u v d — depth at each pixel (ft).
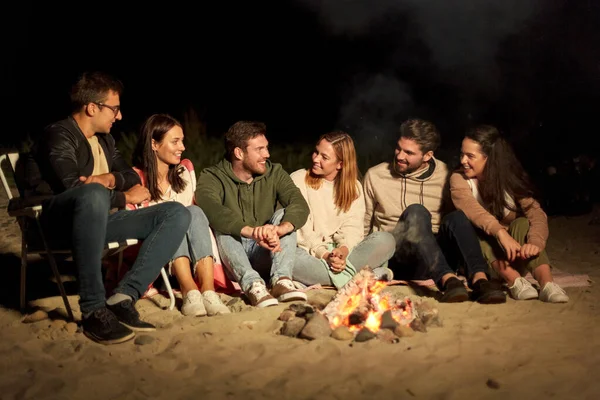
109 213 14.55
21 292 14.52
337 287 16.20
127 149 30.53
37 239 14.20
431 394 11.07
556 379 11.53
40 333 13.48
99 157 14.97
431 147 16.76
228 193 16.33
